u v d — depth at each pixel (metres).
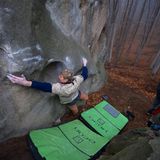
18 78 3.65
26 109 4.11
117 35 9.80
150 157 3.11
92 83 6.22
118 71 8.76
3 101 3.71
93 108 5.23
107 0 7.13
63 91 4.28
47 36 4.25
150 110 5.96
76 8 5.27
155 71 8.95
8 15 3.48
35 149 3.90
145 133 4.12
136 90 7.43
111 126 4.95
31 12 3.79
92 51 6.93
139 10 11.20
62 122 4.96
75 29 5.45
